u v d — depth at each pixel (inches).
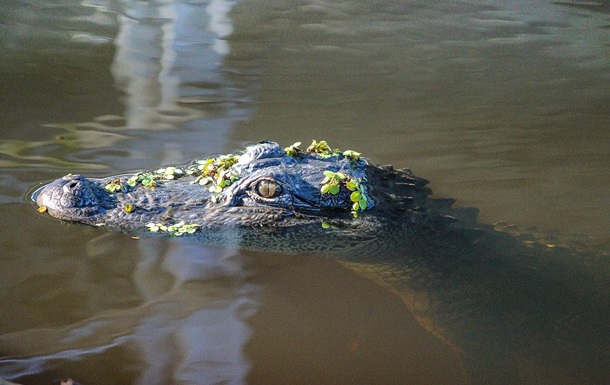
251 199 332.2
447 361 282.5
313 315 301.0
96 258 314.2
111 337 271.4
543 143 463.8
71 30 660.7
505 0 806.5
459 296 320.8
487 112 511.2
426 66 607.2
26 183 366.6
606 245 354.6
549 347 293.4
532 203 390.9
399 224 342.0
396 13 761.6
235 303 299.6
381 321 303.6
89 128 448.1
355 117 490.9
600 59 630.5
